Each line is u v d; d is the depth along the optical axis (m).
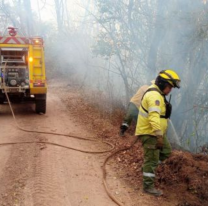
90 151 6.25
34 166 5.37
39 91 9.55
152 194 4.39
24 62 9.80
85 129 8.11
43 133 7.63
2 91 9.37
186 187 4.51
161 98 4.19
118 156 5.95
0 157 5.79
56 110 10.96
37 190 4.45
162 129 4.28
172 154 5.18
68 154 6.06
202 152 6.68
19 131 7.82
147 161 4.36
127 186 4.68
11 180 4.75
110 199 4.30
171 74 4.20
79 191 4.48
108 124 8.33
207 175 4.66
